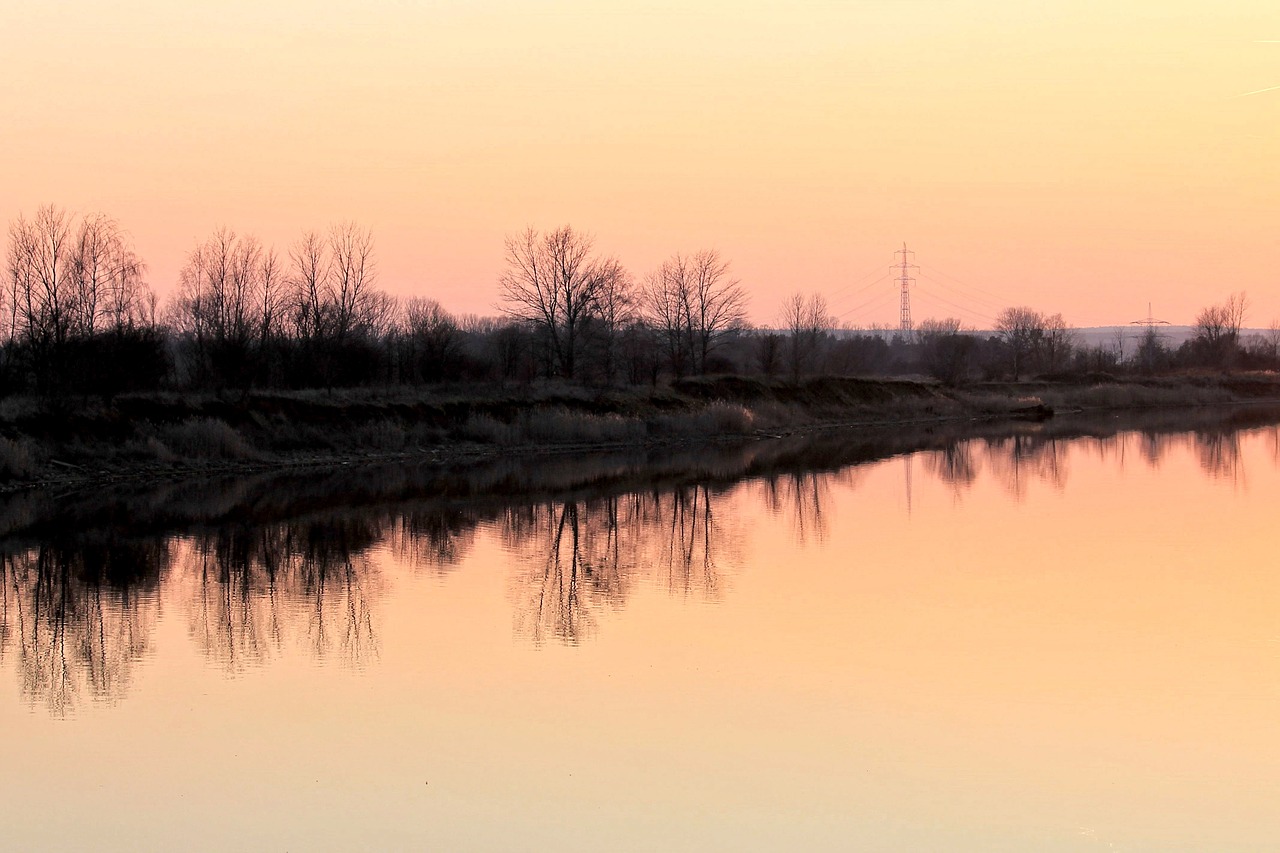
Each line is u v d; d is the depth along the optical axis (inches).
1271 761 582.6
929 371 4635.8
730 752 595.2
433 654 773.9
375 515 1400.1
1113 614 874.8
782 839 501.4
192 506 1451.8
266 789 554.3
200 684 713.0
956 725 633.0
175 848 496.1
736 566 1074.1
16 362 1893.5
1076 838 502.0
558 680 714.8
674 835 505.4
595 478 1806.1
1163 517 1375.5
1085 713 650.8
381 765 581.6
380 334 3206.2
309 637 820.0
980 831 508.4
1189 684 702.5
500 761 585.3
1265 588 963.3
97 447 1753.2
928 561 1093.1
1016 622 852.0
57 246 1987.0
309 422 2084.2
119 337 2007.9
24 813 529.7
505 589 974.4
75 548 1166.3
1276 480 1737.2
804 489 1659.7
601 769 574.6
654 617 871.1
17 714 660.1
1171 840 500.4
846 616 871.1
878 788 551.2
